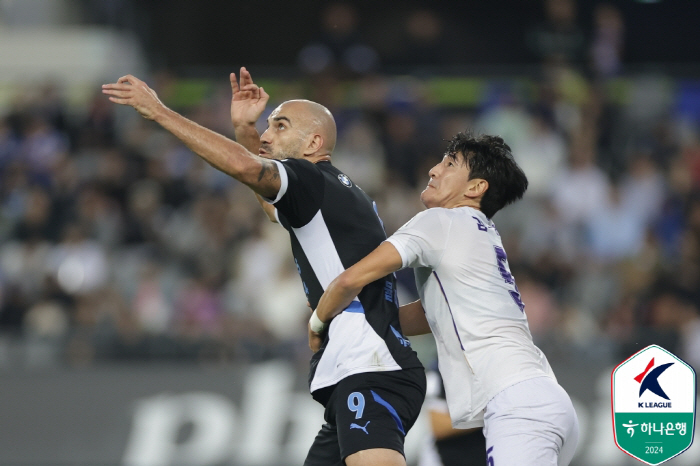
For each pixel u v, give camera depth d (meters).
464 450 17.55
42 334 28.52
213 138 13.38
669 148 35.94
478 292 14.63
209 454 27.41
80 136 38.47
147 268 32.88
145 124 38.75
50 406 28.00
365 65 39.22
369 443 13.95
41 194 36.12
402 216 34.09
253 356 28.56
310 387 14.90
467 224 14.96
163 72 40.44
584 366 27.72
